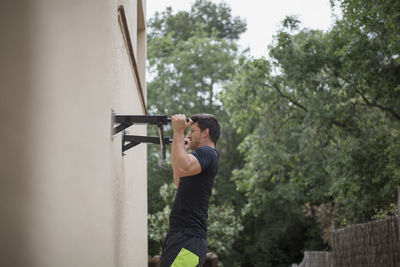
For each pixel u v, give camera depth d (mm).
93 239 1546
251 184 12898
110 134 1873
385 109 9844
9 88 1396
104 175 1696
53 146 1428
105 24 1795
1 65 1402
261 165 12633
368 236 7086
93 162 1581
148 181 18172
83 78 1565
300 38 11031
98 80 1662
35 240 1362
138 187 3988
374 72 9312
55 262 1375
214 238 14258
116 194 2139
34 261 1354
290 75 10500
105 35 1790
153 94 19359
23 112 1398
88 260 1507
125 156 2734
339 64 10203
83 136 1537
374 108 10609
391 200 10789
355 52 9086
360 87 9766
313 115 10352
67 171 1447
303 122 11203
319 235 18156
